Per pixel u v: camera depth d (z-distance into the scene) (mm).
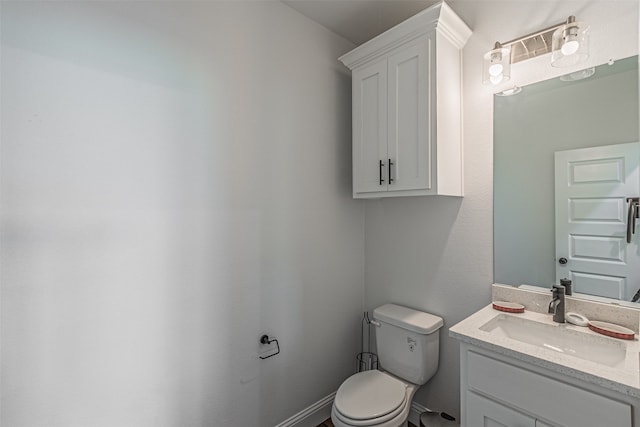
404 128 1554
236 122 1511
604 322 1193
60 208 1058
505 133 1474
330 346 1963
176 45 1316
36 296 1021
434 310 1765
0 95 958
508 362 1036
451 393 1693
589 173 1253
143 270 1233
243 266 1542
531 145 1400
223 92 1464
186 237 1349
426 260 1799
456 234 1661
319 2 1696
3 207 968
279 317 1697
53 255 1048
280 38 1695
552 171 1345
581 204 1272
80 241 1096
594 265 1239
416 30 1481
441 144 1454
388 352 1784
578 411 889
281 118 1700
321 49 1907
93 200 1119
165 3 1288
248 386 1566
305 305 1824
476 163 1569
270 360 1657
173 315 1313
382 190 1656
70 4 1071
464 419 1154
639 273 1141
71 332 1083
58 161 1052
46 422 1040
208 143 1414
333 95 1979
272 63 1658
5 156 968
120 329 1181
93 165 1118
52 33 1039
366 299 2131
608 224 1209
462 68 1603
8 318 979
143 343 1236
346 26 1919
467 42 1590
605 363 1080
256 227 1593
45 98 1027
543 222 1370
